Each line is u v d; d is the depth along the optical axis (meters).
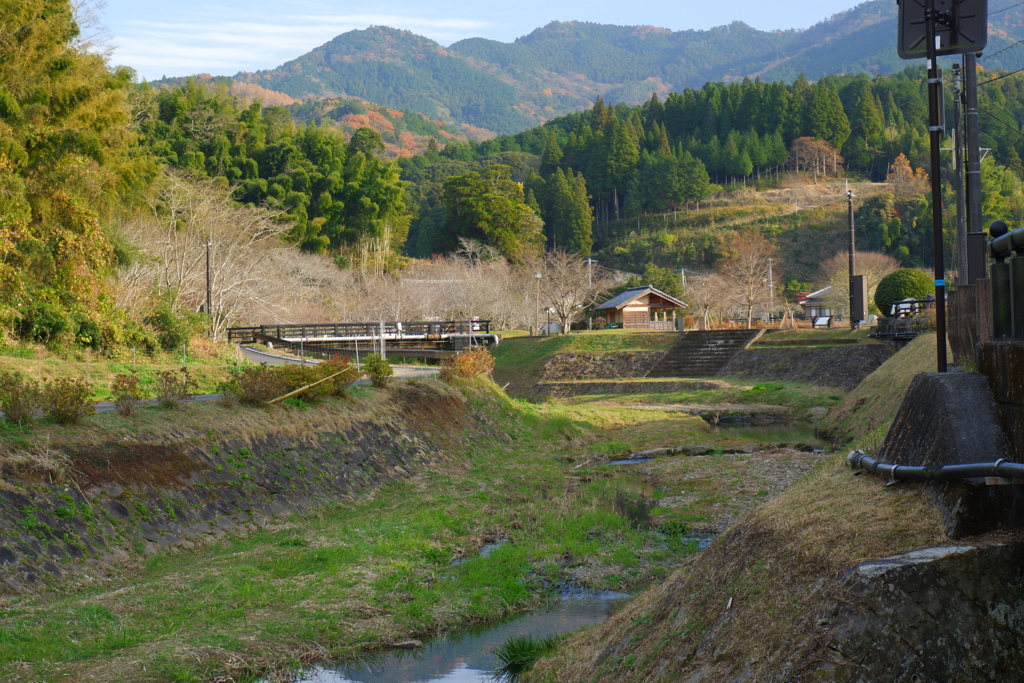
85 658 7.62
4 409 12.16
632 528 14.00
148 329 30.97
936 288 6.71
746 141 153.50
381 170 98.38
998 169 108.38
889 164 149.75
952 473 5.11
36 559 9.41
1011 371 5.21
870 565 4.62
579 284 59.84
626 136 147.25
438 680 7.77
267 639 8.45
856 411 25.89
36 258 24.67
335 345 50.53
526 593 10.46
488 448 23.06
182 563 10.84
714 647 5.47
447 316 68.56
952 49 6.80
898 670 4.33
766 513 6.75
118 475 11.74
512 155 162.25
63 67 26.28
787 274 114.81
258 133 91.25
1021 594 4.55
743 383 38.81
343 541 12.35
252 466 14.38
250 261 51.47
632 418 30.78
